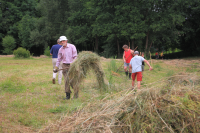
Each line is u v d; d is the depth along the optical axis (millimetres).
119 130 2588
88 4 26453
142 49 26781
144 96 3090
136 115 2758
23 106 3887
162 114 2697
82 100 4367
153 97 3061
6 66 10875
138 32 22766
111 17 25078
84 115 3039
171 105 2777
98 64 4570
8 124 2971
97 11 25047
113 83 5957
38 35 34094
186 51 32188
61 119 3176
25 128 2914
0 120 3088
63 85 6109
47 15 32594
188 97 3035
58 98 4672
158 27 21562
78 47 39250
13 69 9516
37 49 46188
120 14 24312
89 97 4551
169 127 2535
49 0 32031
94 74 4684
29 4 41250
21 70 9148
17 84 5969
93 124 2711
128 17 23172
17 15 40156
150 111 2717
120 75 8172
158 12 23406
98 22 26188
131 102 3045
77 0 29609
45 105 4035
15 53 20953
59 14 32438
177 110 2676
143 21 22078
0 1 38562
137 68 5430
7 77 6750
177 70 10031
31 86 5773
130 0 23172
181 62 14641
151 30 24531
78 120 2846
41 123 3121
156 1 21391
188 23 26828
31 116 3377
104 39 34188
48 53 26594
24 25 37938
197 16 25969
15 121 3113
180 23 22297
